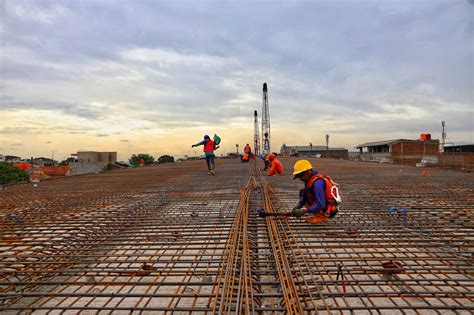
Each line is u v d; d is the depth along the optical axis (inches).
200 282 99.1
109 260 123.6
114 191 312.5
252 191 291.9
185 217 191.3
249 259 117.9
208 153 454.9
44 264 122.4
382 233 149.7
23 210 219.0
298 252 125.9
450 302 94.0
